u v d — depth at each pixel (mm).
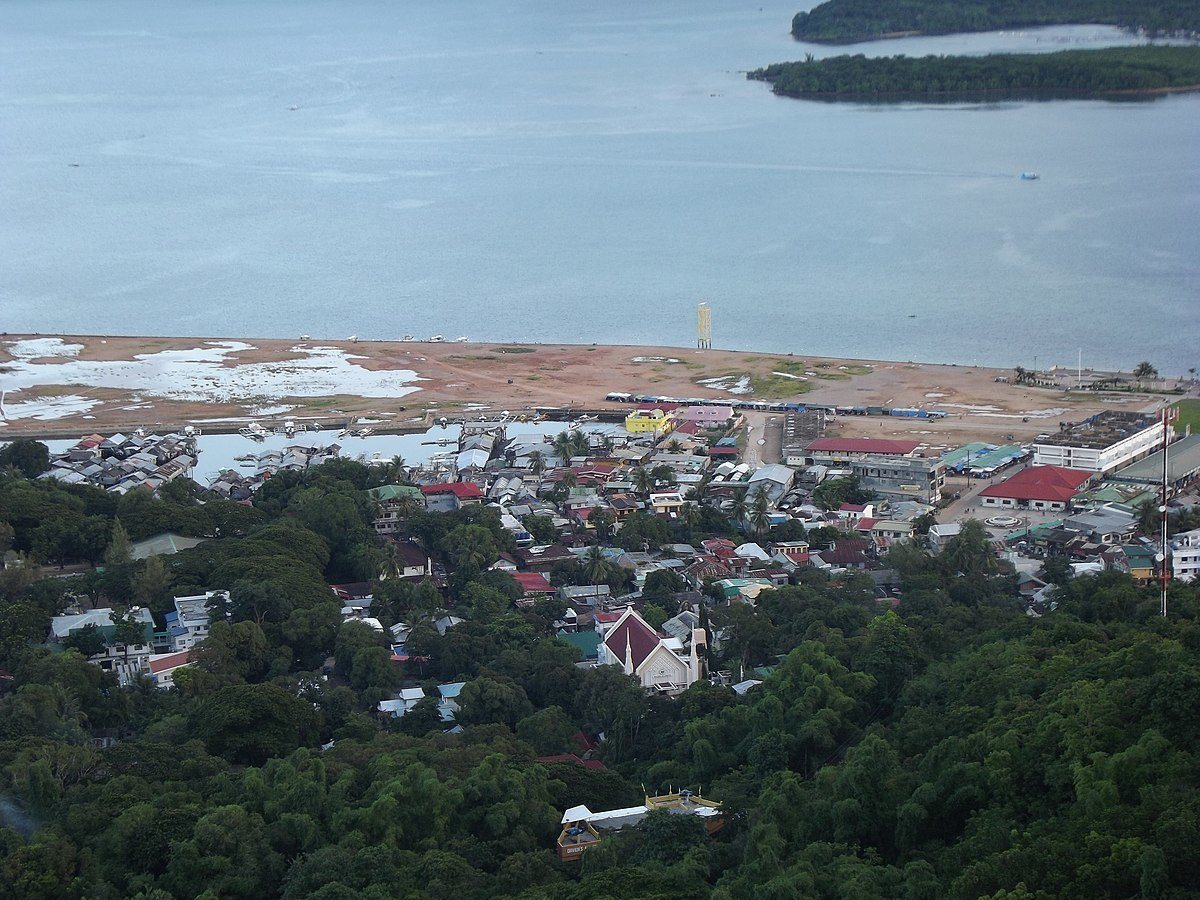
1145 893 159875
